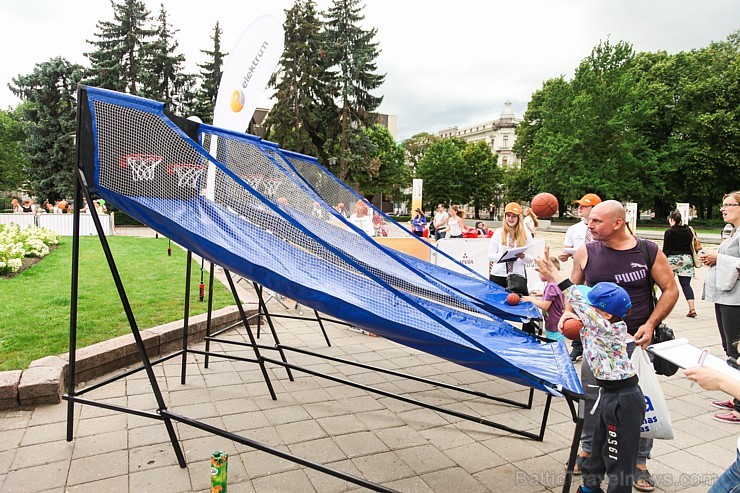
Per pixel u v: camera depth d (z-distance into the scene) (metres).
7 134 46.91
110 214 19.98
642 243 2.95
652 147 40.56
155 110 2.98
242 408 3.96
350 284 3.13
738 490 1.92
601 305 2.46
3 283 7.95
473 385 4.79
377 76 36.56
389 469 3.10
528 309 4.40
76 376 4.15
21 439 3.25
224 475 2.39
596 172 36.94
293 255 3.21
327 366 5.18
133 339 4.78
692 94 37.84
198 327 5.69
